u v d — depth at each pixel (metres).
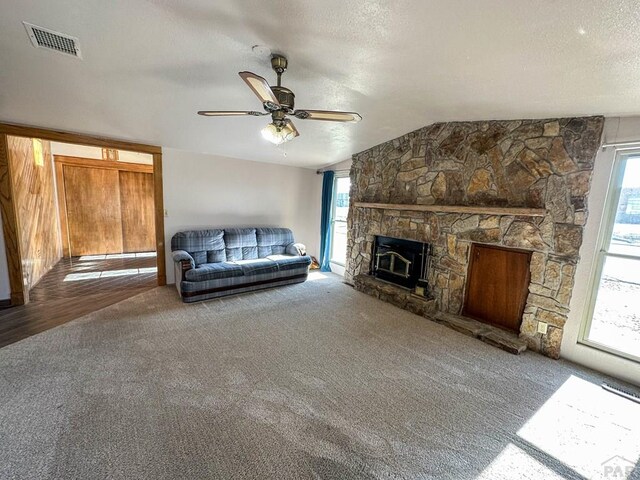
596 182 2.68
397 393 2.28
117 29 1.92
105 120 3.44
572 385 2.47
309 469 1.59
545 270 2.97
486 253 3.47
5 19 1.80
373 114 3.39
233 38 2.00
